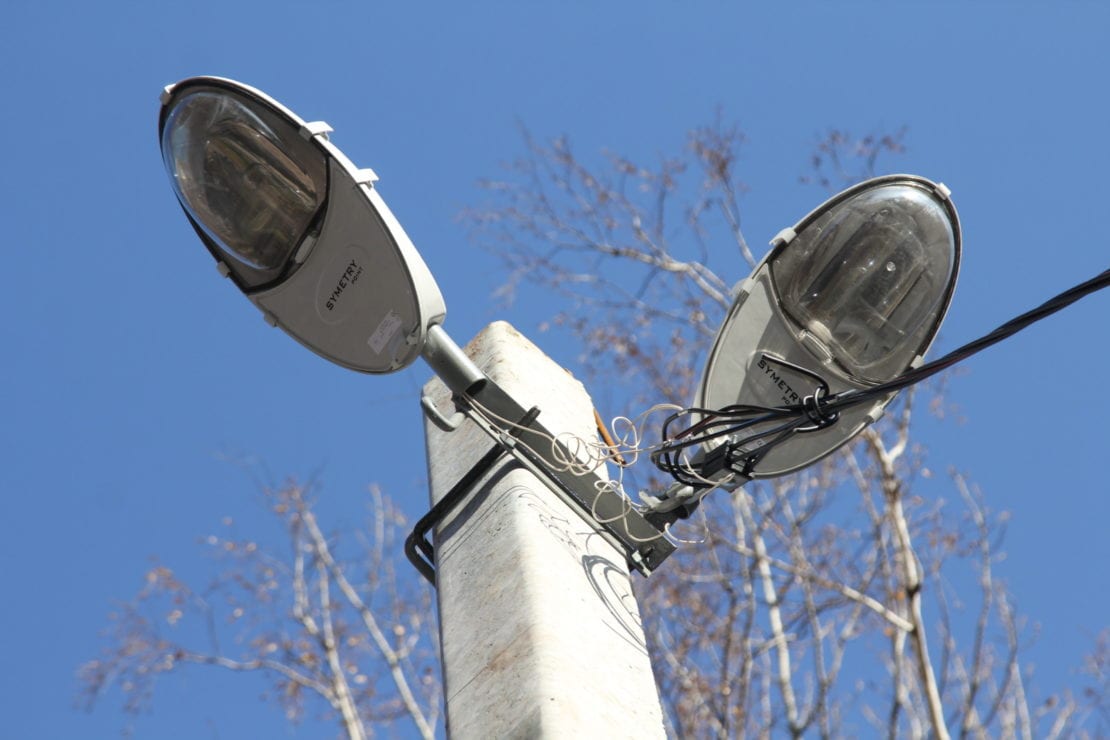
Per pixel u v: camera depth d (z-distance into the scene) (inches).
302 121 201.8
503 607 183.8
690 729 501.7
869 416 212.8
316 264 206.7
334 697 555.5
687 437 220.1
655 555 211.6
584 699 165.8
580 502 211.3
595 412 259.8
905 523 506.0
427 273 200.8
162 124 211.2
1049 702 495.8
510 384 248.2
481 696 171.3
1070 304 174.9
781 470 212.4
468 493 218.8
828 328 213.5
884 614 468.1
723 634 522.6
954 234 214.8
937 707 444.8
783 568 518.0
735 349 214.4
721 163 644.1
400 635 581.6
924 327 214.1
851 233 214.4
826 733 479.8
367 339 205.3
